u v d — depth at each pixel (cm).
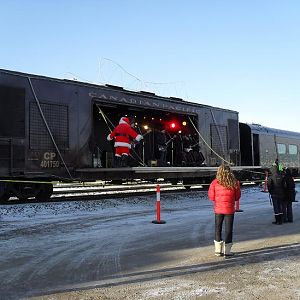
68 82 1521
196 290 577
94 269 686
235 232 1030
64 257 761
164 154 2056
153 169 1700
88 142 1573
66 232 994
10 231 988
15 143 1351
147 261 738
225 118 2280
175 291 573
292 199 1197
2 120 1323
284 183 1173
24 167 1370
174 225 1111
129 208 1427
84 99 1570
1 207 1277
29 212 1237
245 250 830
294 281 618
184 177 1980
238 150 2359
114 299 544
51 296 556
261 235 991
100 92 1628
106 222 1145
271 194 1169
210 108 2181
